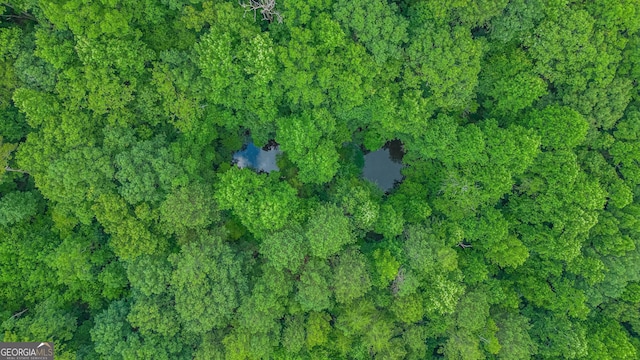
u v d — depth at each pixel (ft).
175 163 93.30
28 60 85.30
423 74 91.15
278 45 90.27
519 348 96.48
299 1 84.33
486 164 98.78
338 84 92.32
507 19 89.25
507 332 98.02
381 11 86.02
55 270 96.68
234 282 96.27
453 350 97.50
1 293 94.22
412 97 93.86
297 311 97.81
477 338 97.55
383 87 95.25
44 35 82.43
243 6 84.74
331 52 89.25
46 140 85.92
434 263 98.12
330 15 86.79
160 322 91.45
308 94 92.79
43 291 96.27
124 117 90.53
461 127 98.07
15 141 93.91
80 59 83.56
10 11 92.17
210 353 91.76
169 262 95.20
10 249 93.61
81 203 91.20
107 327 91.04
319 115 95.66
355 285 92.12
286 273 97.35
